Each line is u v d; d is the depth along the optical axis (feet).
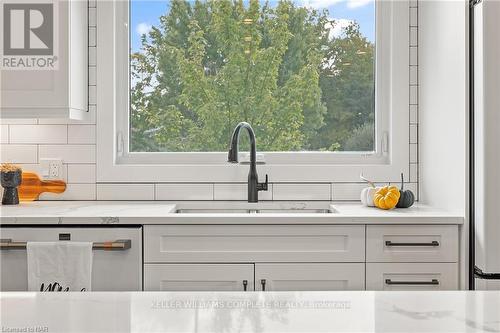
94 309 2.65
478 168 7.14
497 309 2.63
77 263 7.26
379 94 9.89
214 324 2.41
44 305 2.71
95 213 7.71
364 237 7.46
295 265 7.46
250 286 7.47
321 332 2.30
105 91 9.66
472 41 7.33
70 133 9.70
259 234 7.45
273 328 2.35
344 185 9.68
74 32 8.82
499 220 6.95
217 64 9.99
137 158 9.91
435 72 8.75
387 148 9.89
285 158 9.88
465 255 7.40
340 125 10.01
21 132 9.68
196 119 10.00
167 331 2.31
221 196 9.71
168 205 9.00
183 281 7.48
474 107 7.28
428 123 9.14
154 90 10.00
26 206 8.75
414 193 9.73
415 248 7.50
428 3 9.11
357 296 2.90
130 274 7.46
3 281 7.50
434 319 2.46
